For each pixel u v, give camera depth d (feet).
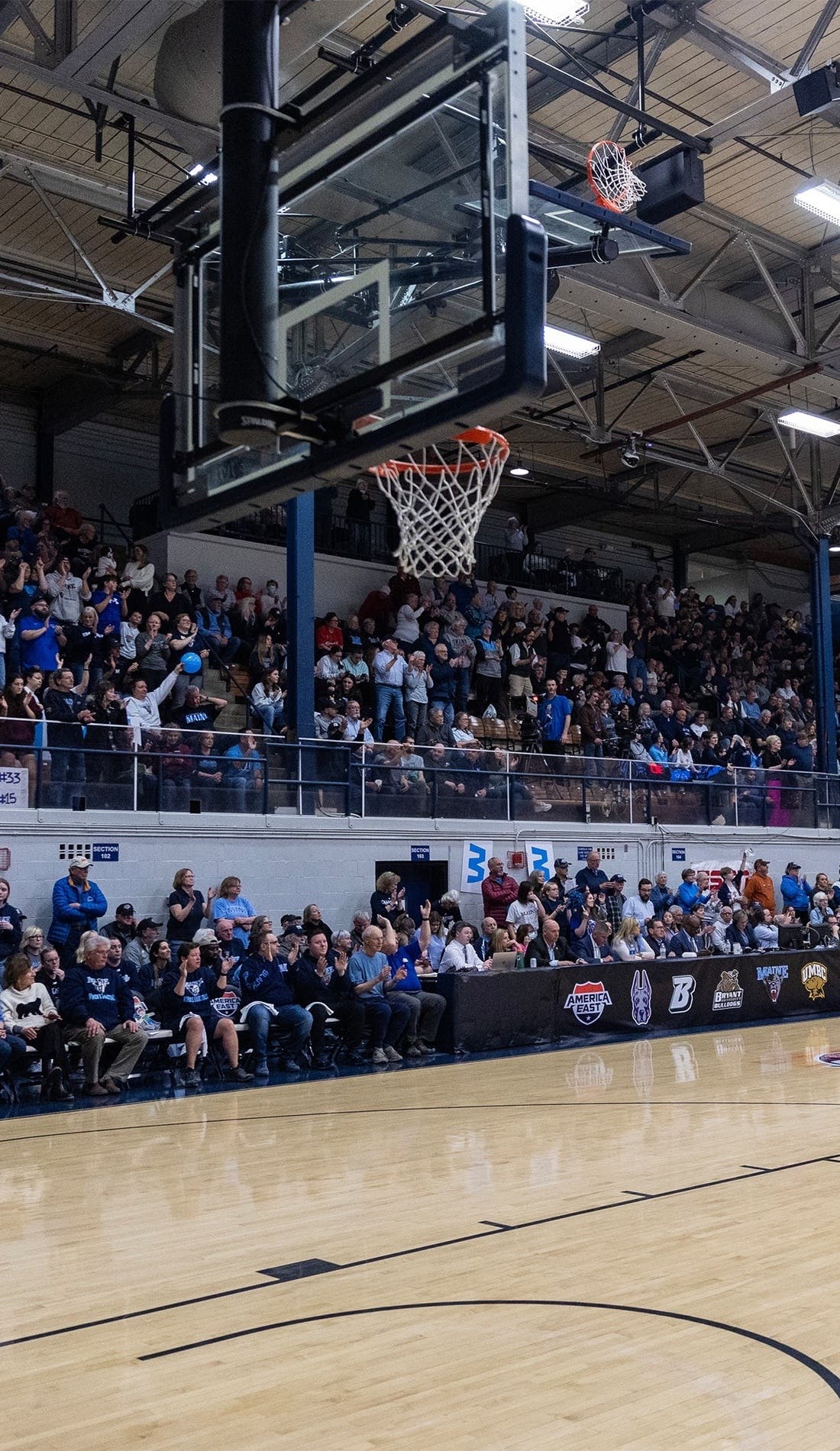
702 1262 19.15
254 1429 13.01
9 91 43.60
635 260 51.52
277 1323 16.42
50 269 57.41
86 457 71.87
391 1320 16.48
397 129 20.51
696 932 56.03
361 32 40.86
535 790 58.18
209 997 39.47
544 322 18.40
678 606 89.92
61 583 52.24
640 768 63.41
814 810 72.38
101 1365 14.97
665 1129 30.60
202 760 46.65
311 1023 40.96
